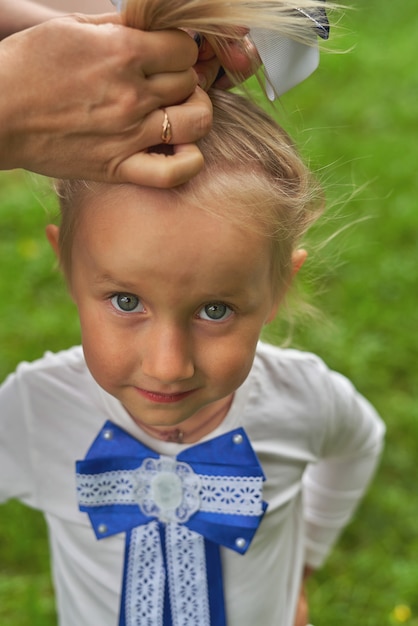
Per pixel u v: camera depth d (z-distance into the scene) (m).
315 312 2.52
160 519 1.52
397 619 2.47
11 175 4.58
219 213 1.22
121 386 1.32
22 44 1.06
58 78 1.06
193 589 1.53
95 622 1.62
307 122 5.07
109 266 1.23
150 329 1.26
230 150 1.29
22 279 3.71
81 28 1.05
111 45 1.05
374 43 6.21
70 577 1.63
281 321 2.71
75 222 1.30
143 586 1.53
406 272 3.76
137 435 1.53
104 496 1.53
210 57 1.28
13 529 2.69
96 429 1.56
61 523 1.61
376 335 3.45
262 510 1.53
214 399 1.33
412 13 6.72
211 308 1.27
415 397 3.21
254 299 1.29
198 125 1.11
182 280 1.21
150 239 1.20
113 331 1.28
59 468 1.58
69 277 1.41
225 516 1.52
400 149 4.74
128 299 1.26
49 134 1.09
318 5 1.15
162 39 1.07
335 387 1.70
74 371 1.58
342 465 1.89
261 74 1.36
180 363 1.25
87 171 1.12
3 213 4.14
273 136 1.37
